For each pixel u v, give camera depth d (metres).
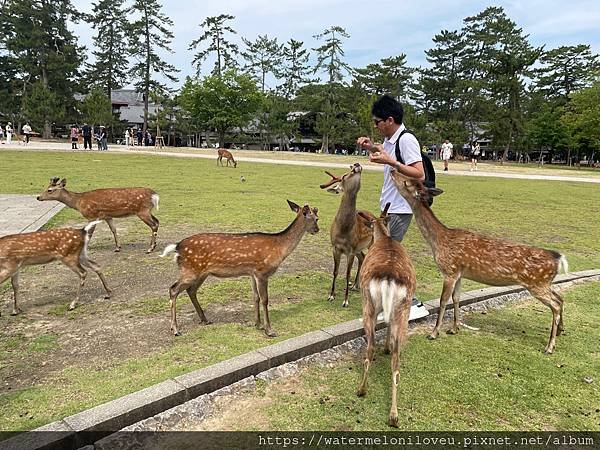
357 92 52.91
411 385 3.48
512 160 60.91
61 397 3.13
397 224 4.57
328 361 3.84
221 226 8.73
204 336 4.16
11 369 3.51
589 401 3.35
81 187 12.88
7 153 24.03
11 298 5.04
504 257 4.14
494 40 49.34
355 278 6.12
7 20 45.22
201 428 2.92
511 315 5.05
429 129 50.84
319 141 57.25
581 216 11.64
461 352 4.07
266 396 3.29
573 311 5.14
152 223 7.10
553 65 56.03
